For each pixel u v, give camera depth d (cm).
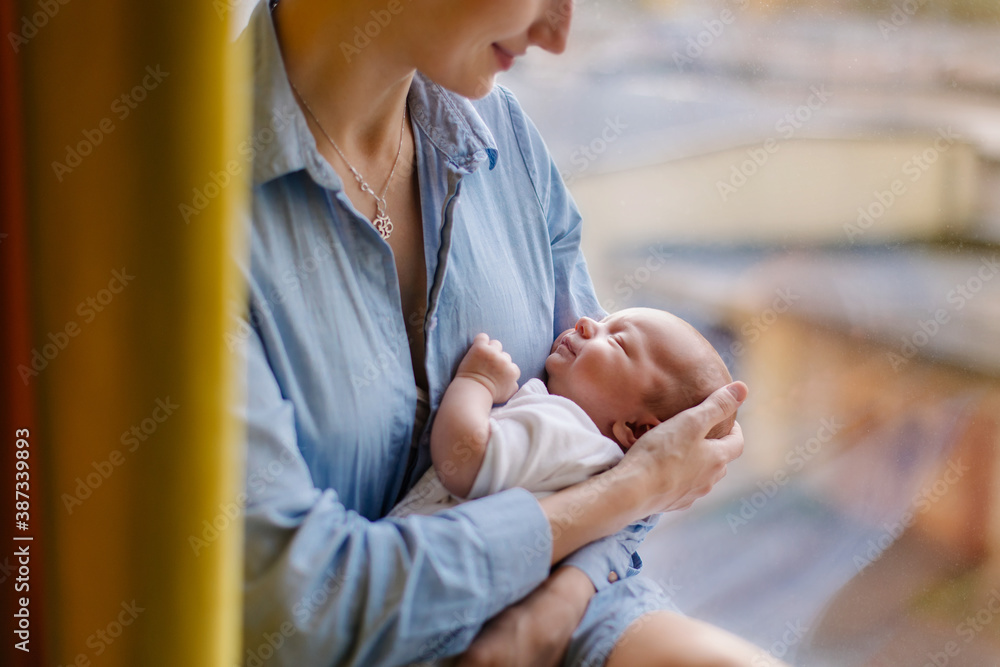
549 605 83
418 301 94
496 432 90
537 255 107
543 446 91
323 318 81
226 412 63
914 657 158
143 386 61
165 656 64
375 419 85
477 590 77
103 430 62
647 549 169
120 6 57
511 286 101
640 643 83
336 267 83
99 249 60
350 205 83
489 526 79
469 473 88
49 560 64
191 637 64
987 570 170
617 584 90
